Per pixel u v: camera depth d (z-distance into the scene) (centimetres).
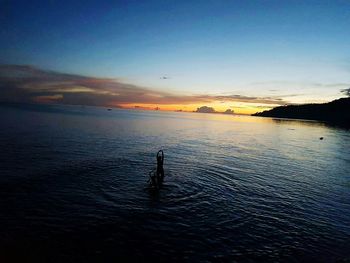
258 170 3678
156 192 2383
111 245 1471
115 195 2269
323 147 6875
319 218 2002
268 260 1405
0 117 9912
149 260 1354
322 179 3319
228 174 3306
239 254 1449
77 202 2070
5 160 3259
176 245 1509
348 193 2728
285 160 4700
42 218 1756
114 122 13162
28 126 7488
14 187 2327
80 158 3703
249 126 17125
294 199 2444
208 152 5162
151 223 1762
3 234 1516
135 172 3108
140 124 13312
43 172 2848
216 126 16025
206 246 1514
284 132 12162
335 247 1570
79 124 9850
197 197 2322
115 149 4722
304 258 1439
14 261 1266
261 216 1989
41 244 1439
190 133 9856
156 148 5272
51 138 5447
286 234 1711
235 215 1978
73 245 1450
